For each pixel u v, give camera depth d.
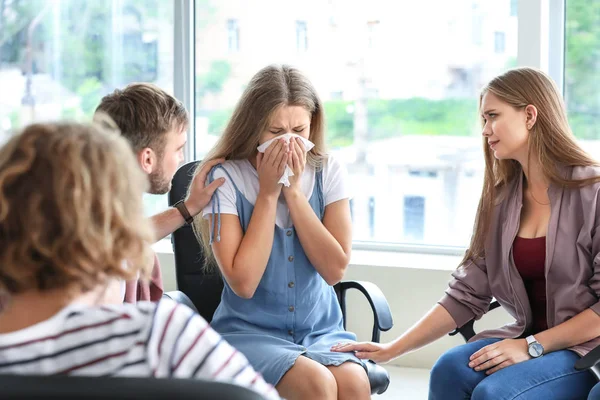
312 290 2.22
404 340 2.25
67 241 0.89
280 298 2.20
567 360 2.04
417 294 3.23
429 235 3.52
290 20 3.56
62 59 3.80
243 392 0.77
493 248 2.29
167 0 3.66
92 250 0.90
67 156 0.91
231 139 2.24
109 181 0.93
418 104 3.46
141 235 0.96
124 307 0.96
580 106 3.27
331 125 3.57
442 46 3.41
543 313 2.23
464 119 3.42
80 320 0.93
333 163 2.31
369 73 3.50
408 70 3.46
